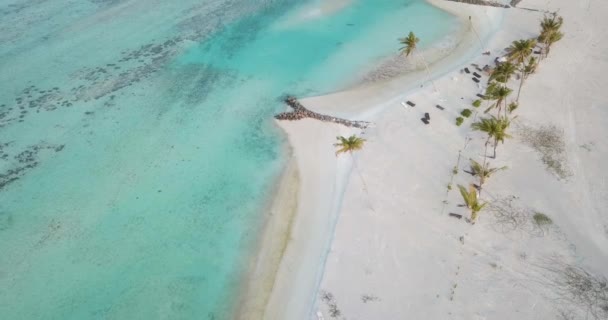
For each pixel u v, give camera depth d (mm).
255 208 44281
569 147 48344
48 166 50469
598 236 38875
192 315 35656
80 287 38094
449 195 43500
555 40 62500
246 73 65625
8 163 51094
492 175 45406
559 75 60000
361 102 57750
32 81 65562
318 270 37906
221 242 41188
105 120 57000
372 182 45500
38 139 54469
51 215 44594
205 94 61250
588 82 58375
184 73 66250
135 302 36781
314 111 56219
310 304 35406
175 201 45500
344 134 52094
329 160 48781
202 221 43281
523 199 42594
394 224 41000
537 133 50344
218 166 49344
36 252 41031
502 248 38281
